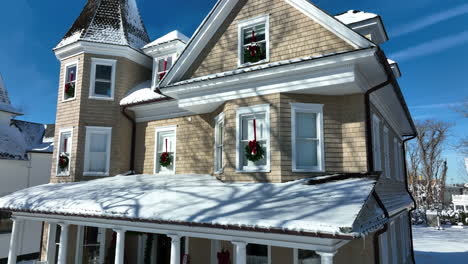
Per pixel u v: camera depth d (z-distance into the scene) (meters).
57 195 10.17
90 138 12.90
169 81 10.37
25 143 19.66
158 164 12.37
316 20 8.58
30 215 10.25
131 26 14.95
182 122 12.04
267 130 8.55
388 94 9.93
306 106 8.61
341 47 8.12
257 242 5.98
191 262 10.03
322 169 8.35
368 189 6.64
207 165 11.05
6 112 19.73
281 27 9.10
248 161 8.87
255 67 8.78
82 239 12.43
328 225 4.95
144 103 12.35
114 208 7.77
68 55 13.80
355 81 7.69
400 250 12.38
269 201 6.66
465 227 31.67
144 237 12.16
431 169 42.31
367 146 8.19
